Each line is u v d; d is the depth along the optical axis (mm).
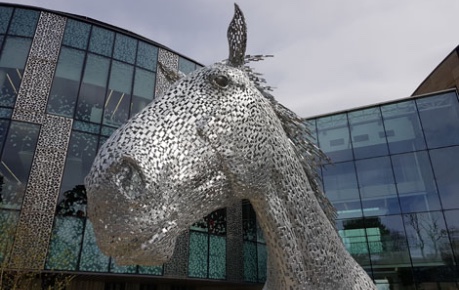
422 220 12391
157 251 1064
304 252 1421
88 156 11156
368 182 13586
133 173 1048
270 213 1393
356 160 14047
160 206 1063
